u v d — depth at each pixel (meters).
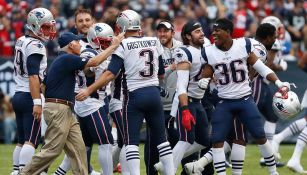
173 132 31.73
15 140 47.81
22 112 30.22
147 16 58.94
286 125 46.25
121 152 29.83
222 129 28.70
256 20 58.16
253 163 37.84
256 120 28.69
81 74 29.55
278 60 36.38
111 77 27.84
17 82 30.33
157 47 28.81
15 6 58.72
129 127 28.30
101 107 29.39
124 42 28.16
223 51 28.50
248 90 28.84
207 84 28.42
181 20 54.19
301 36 57.53
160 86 31.62
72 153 27.80
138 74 28.23
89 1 60.03
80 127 30.22
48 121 27.52
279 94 28.97
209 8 60.03
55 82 27.53
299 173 34.84
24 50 29.64
